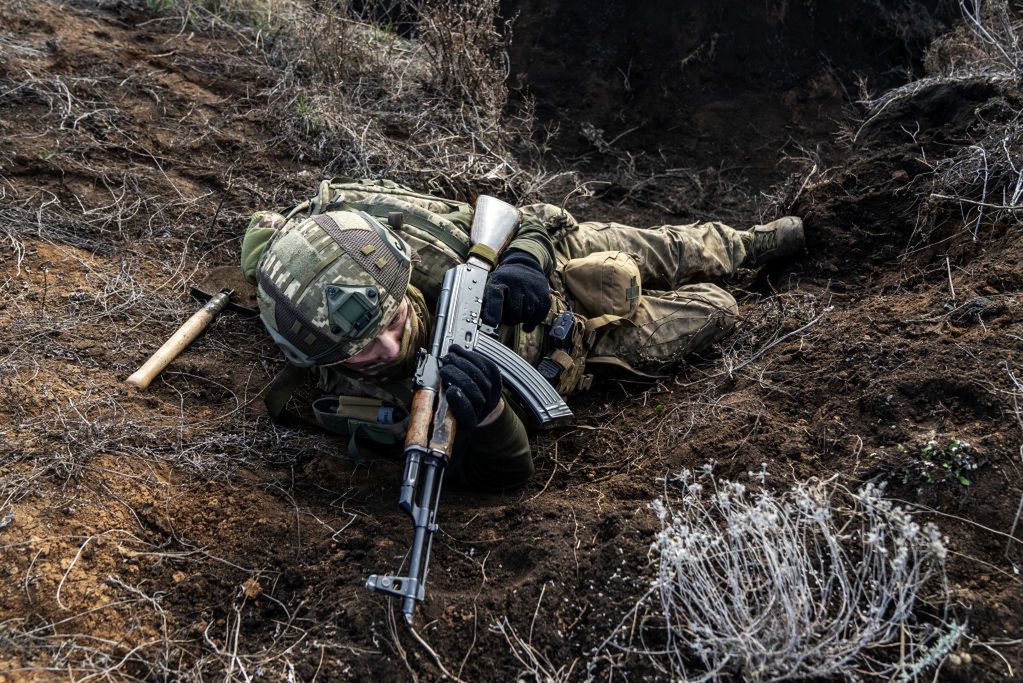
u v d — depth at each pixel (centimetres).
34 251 370
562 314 319
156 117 461
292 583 264
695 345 350
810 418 299
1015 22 481
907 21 547
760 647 218
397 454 313
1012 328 297
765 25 535
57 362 322
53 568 253
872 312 336
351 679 237
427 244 306
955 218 370
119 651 243
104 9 536
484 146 493
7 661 231
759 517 235
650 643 238
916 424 282
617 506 276
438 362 263
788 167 516
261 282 273
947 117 436
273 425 319
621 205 496
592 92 546
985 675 225
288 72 506
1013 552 247
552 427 298
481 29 515
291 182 442
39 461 278
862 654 229
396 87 523
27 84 443
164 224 405
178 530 274
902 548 224
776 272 403
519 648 240
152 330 352
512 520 278
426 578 251
